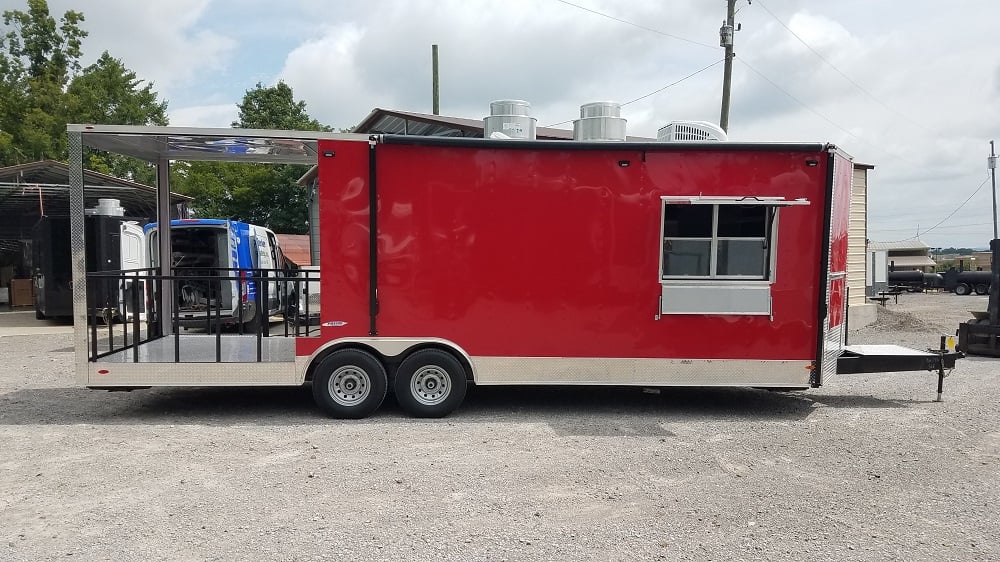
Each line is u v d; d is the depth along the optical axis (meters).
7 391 7.79
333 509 4.19
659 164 6.48
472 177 6.43
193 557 3.52
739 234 6.55
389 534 3.83
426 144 6.34
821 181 6.50
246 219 38.25
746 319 6.57
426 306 6.46
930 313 19.67
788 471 5.04
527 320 6.52
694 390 8.05
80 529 3.86
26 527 3.89
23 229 20.86
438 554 3.58
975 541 3.84
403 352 6.49
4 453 5.32
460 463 5.12
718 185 6.50
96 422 6.34
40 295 14.91
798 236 6.54
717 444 5.73
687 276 6.54
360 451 5.41
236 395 7.61
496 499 4.39
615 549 3.67
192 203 37.41
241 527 3.90
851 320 14.66
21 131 29.23
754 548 3.71
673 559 3.56
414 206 6.40
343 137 6.32
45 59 33.81
